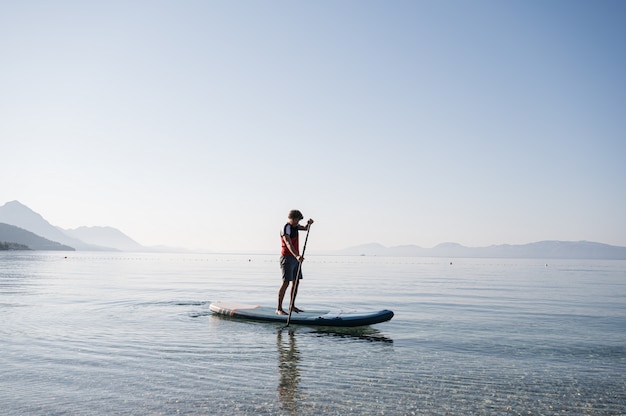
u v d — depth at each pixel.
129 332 8.30
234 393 4.89
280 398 4.75
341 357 6.62
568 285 26.09
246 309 10.30
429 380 5.52
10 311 11.05
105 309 11.51
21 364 6.01
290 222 9.88
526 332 9.03
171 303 12.89
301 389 5.07
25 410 4.33
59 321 9.52
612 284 27.28
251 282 24.64
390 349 7.24
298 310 10.13
